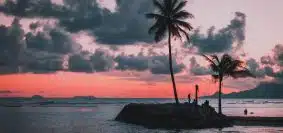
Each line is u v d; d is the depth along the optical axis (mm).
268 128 66500
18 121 91812
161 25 72375
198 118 68562
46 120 95250
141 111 76000
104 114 130250
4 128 70375
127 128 67000
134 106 80312
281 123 74562
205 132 59188
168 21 72250
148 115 72875
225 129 64812
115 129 65375
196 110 70250
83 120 93312
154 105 75562
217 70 77000
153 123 70125
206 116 70250
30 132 62344
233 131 61094
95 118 102750
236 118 78688
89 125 75125
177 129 64812
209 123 68250
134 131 61375
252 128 66688
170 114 69938
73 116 116438
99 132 60656
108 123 78812
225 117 76000
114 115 122312
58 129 67312
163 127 68000
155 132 59531
